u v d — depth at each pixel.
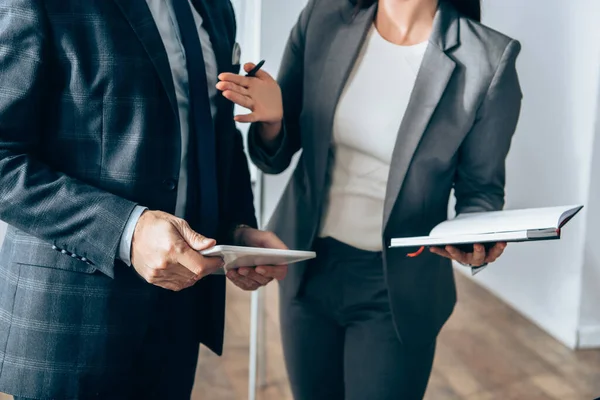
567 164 2.74
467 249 1.55
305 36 1.78
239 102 1.42
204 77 1.33
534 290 3.01
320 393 1.86
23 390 1.23
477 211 1.65
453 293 1.86
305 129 1.74
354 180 1.73
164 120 1.26
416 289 1.72
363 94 1.69
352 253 1.75
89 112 1.21
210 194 1.36
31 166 1.16
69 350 1.23
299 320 1.82
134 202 1.20
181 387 1.49
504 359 2.78
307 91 1.74
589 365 2.75
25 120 1.15
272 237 1.50
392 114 1.68
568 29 2.59
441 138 1.63
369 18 1.68
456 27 1.65
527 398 2.54
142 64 1.22
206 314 1.51
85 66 1.19
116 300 1.25
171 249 1.13
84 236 1.17
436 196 1.68
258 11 2.19
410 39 1.68
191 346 1.49
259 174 2.39
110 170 1.23
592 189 2.74
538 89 2.64
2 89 1.12
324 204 1.76
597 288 2.82
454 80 1.63
